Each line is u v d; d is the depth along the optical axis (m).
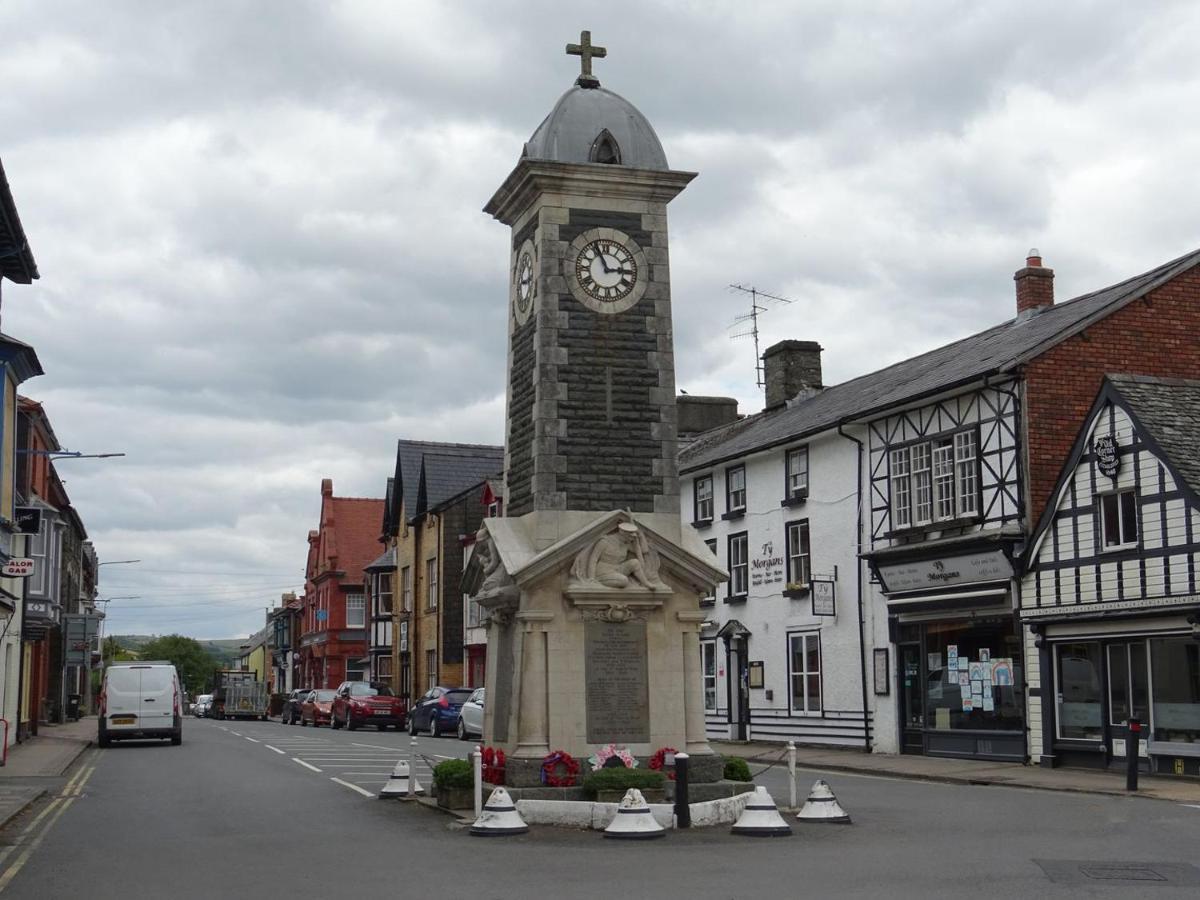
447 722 39.00
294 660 91.31
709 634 37.59
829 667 31.47
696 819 15.15
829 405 34.97
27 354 25.00
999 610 25.44
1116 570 22.61
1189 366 26.50
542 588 16.62
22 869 12.27
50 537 37.00
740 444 36.44
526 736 16.23
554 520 17.05
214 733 42.28
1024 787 21.11
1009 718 25.42
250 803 18.27
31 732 38.34
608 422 17.47
